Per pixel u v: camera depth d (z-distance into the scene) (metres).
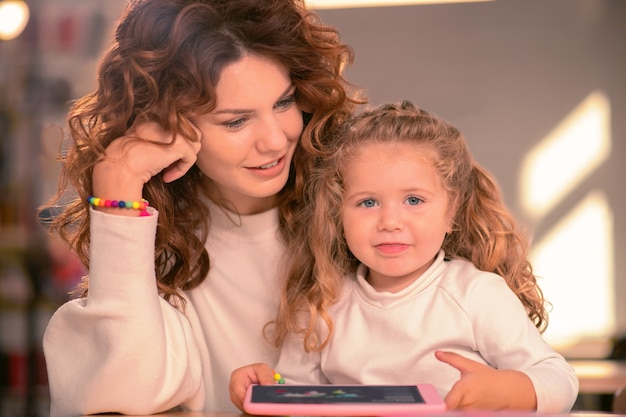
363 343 1.21
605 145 3.87
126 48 1.22
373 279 1.25
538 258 3.90
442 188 1.18
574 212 3.89
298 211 1.33
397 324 1.19
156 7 1.20
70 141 1.27
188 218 1.34
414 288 1.20
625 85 3.87
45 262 3.51
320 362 1.25
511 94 3.92
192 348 1.24
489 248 1.27
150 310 1.12
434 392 0.98
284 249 1.34
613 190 3.87
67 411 1.15
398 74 3.95
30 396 3.38
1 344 3.50
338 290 1.25
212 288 1.35
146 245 1.12
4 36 3.74
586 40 3.88
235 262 1.35
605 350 3.58
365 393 0.98
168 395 1.14
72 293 1.34
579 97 3.89
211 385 1.36
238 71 1.15
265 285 1.34
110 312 1.11
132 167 1.15
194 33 1.16
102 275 1.12
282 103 1.23
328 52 1.25
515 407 0.98
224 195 1.33
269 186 1.22
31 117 3.75
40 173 3.67
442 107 3.95
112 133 1.20
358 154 1.19
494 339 1.14
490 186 1.30
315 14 1.29
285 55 1.17
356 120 1.27
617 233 3.86
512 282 1.29
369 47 3.96
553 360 1.10
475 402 0.96
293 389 1.01
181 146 1.17
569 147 3.89
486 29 3.92
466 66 3.93
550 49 3.90
